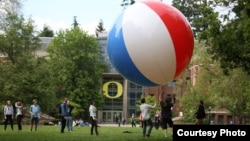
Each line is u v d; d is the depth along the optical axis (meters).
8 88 51.91
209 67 45.03
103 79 91.06
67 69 73.88
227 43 17.92
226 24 18.22
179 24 10.93
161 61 10.77
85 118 74.81
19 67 54.44
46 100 55.78
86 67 76.56
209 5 19.09
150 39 10.66
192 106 47.53
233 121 61.22
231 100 43.19
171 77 11.28
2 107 48.22
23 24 55.47
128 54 10.85
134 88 92.38
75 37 75.56
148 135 18.06
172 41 10.74
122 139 16.17
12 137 17.58
